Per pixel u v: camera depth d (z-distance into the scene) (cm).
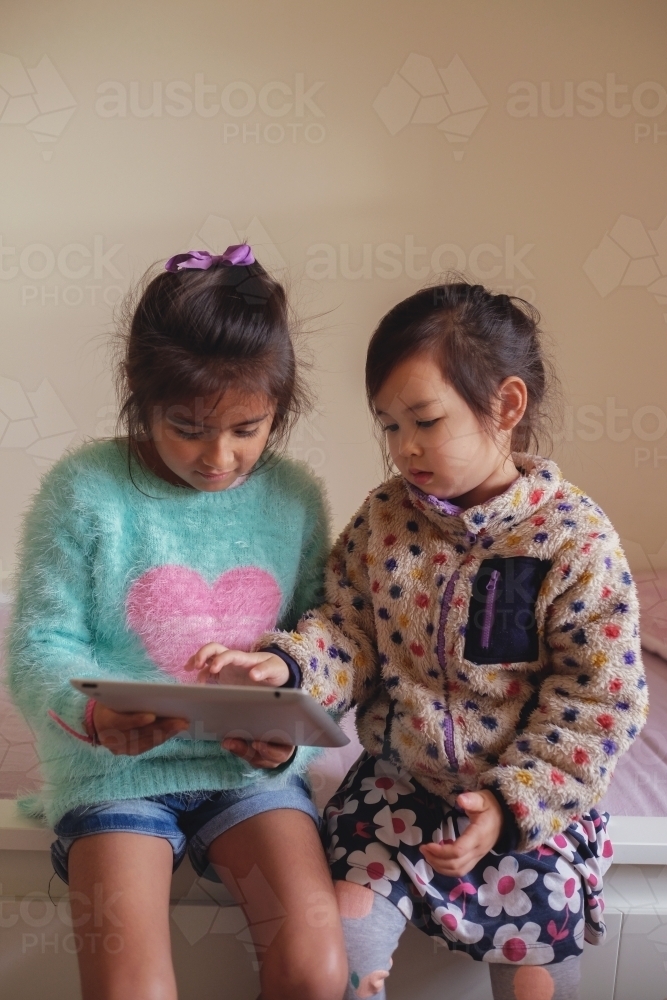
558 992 80
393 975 88
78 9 152
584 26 157
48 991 87
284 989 72
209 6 153
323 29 154
